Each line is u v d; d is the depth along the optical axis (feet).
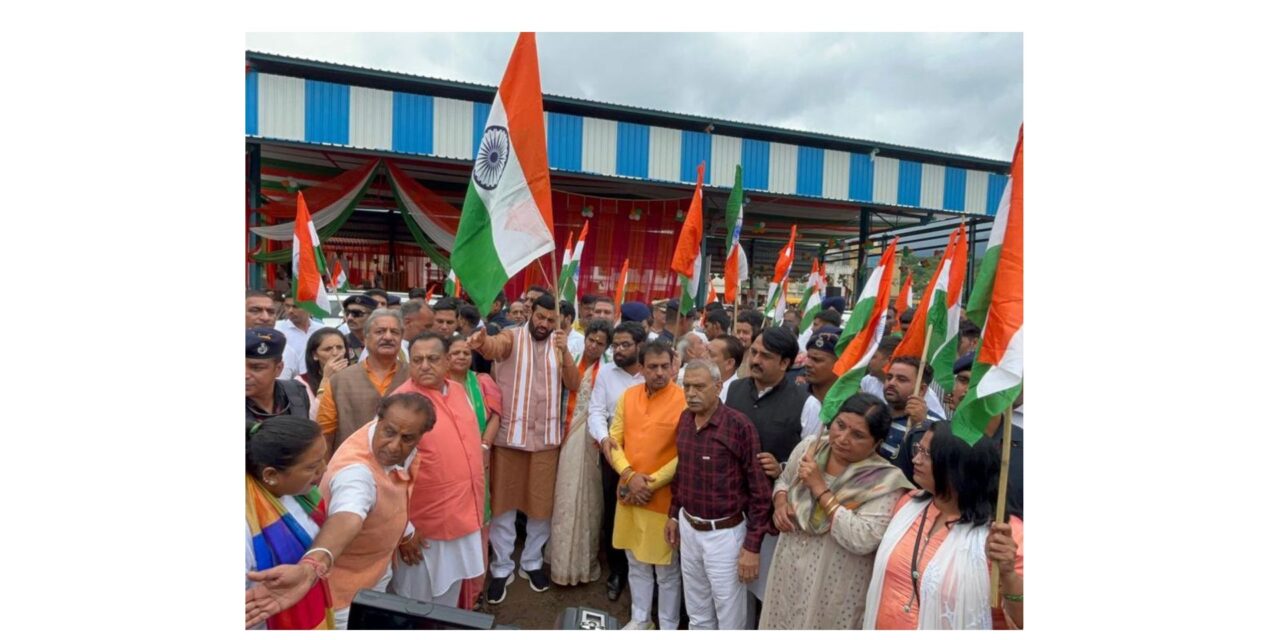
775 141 45.14
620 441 11.06
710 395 9.05
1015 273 6.37
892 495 7.36
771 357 9.67
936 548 6.44
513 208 10.02
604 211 51.16
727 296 18.28
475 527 9.38
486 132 10.09
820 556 7.80
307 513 6.44
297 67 34.30
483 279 9.96
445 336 11.30
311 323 16.11
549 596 12.30
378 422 7.08
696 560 9.51
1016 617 5.98
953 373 10.07
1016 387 6.20
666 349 10.43
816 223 65.10
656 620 11.72
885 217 62.03
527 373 12.01
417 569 9.10
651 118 41.78
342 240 59.41
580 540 12.25
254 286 41.75
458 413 9.40
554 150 39.32
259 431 5.89
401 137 36.29
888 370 10.27
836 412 8.19
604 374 12.19
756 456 9.12
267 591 5.76
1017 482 7.60
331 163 44.55
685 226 16.97
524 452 12.20
